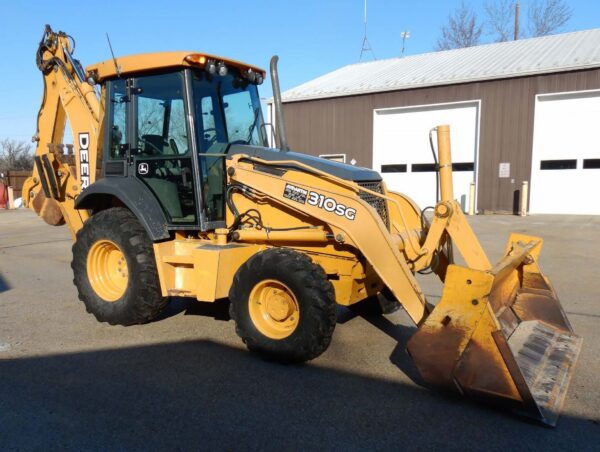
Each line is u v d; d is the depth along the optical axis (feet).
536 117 49.16
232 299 13.61
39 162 19.86
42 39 19.72
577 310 17.72
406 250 13.60
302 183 13.64
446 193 13.37
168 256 14.79
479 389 10.37
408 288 11.98
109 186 15.72
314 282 12.37
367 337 15.23
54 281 23.32
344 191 13.16
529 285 14.38
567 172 49.03
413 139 56.18
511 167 50.93
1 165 134.82
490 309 10.22
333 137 60.18
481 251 13.23
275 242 14.43
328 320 12.40
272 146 17.60
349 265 13.55
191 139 14.60
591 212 48.49
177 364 13.15
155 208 15.34
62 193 19.79
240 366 13.02
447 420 10.25
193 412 10.59
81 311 18.11
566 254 28.76
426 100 54.34
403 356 13.71
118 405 10.89
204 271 13.71
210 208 15.02
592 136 47.52
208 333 15.60
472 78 51.24
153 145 15.66
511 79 49.80
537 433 9.75
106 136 16.84
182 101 14.78
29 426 10.04
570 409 10.64
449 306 10.58
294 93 62.34
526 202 49.96
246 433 9.78
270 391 11.57
